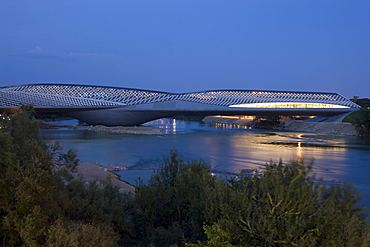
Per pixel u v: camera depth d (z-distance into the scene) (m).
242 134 92.19
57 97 106.62
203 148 58.44
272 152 53.66
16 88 108.94
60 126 110.75
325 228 9.95
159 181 16.02
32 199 11.36
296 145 64.75
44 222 11.70
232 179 15.18
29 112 16.34
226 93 124.19
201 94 119.56
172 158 17.86
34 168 11.60
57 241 10.84
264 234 10.00
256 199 11.02
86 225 12.06
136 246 13.48
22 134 14.20
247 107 118.94
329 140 76.19
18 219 11.31
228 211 11.12
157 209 15.12
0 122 14.33
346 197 11.14
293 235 9.68
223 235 10.12
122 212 15.08
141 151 53.25
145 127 105.88
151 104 112.31
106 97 111.31
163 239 13.27
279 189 10.15
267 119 131.25
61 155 17.42
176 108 113.44
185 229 13.77
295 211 10.02
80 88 112.31
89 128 102.81
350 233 9.68
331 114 120.44
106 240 11.42
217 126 136.12
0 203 11.43
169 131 102.81
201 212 13.02
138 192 15.55
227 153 52.09
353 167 39.78
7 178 11.34
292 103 123.38
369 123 88.56
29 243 11.05
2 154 11.70
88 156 47.44
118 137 77.44
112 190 17.03
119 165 40.72
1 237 11.69
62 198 13.61
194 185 15.29
